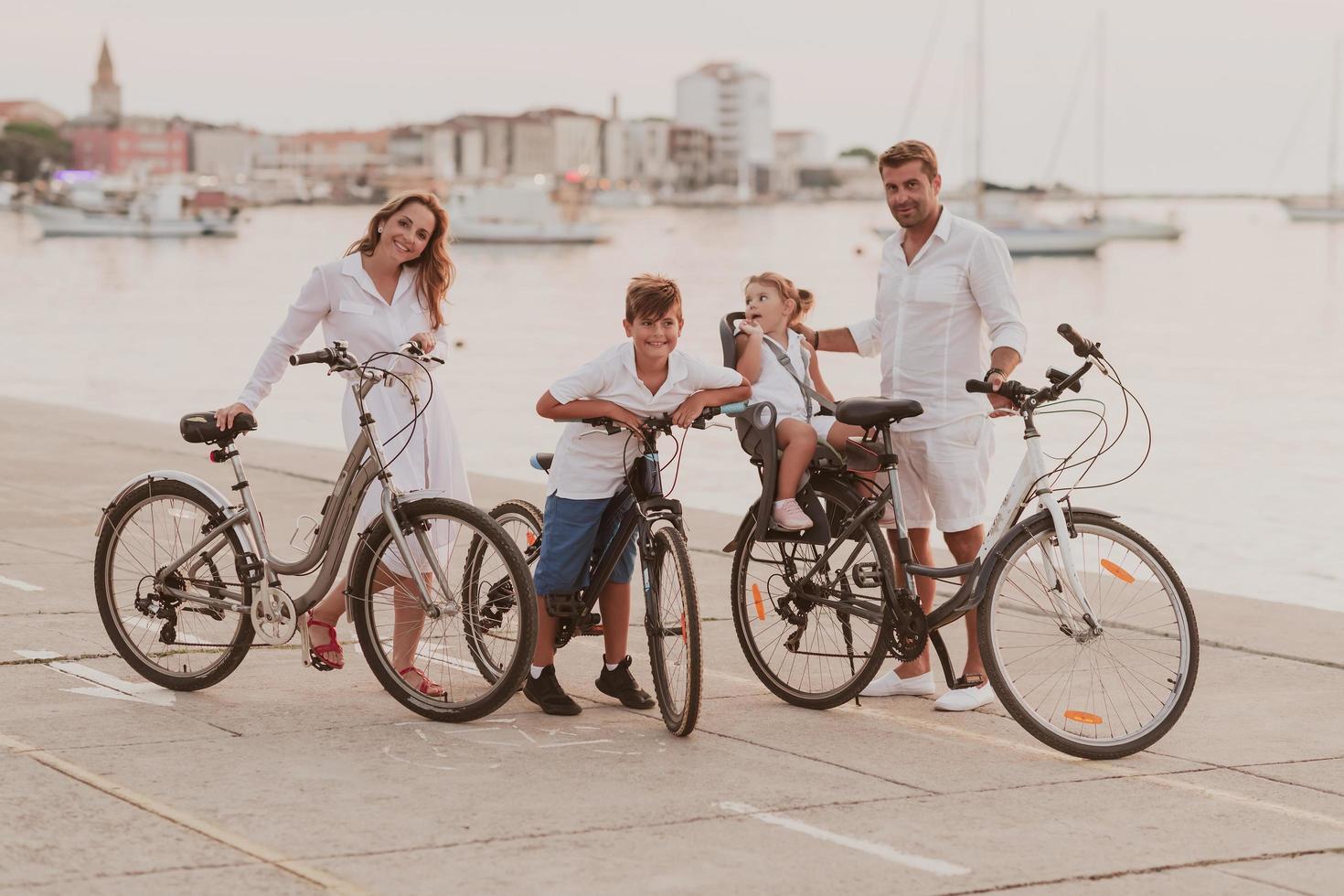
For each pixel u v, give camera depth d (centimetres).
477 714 543
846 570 571
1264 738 545
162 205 11150
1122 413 2170
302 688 591
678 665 542
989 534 553
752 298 608
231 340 3728
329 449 1290
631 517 552
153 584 581
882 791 478
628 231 14712
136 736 519
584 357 3219
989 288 592
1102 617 604
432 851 416
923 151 595
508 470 1599
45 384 2667
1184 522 1298
